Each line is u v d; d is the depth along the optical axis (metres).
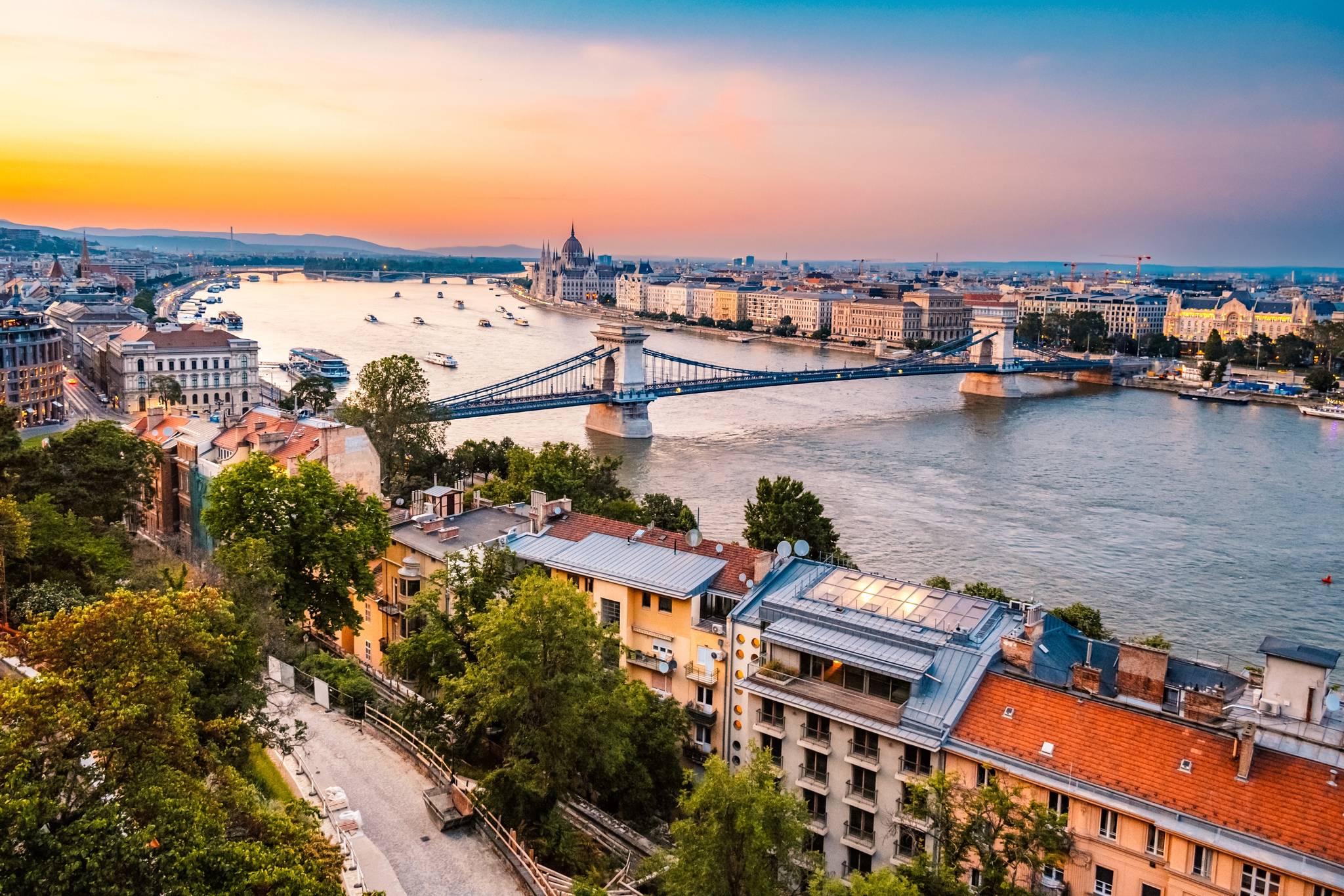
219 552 92.25
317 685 82.12
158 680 46.19
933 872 58.47
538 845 65.25
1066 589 171.50
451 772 70.94
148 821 42.28
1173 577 179.38
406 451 196.88
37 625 47.81
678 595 89.56
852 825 76.06
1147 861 62.72
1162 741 66.25
